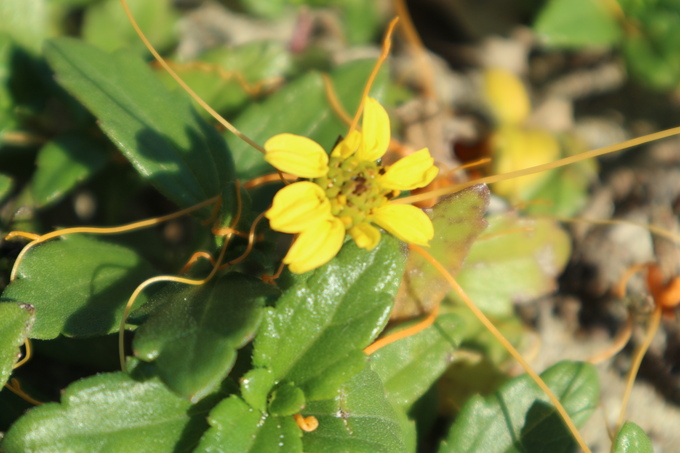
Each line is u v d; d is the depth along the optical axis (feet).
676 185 1.03
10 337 0.82
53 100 0.99
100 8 1.00
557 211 1.02
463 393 0.93
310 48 1.07
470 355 0.93
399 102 1.02
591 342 0.98
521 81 1.11
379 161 0.83
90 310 0.85
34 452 0.80
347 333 0.82
